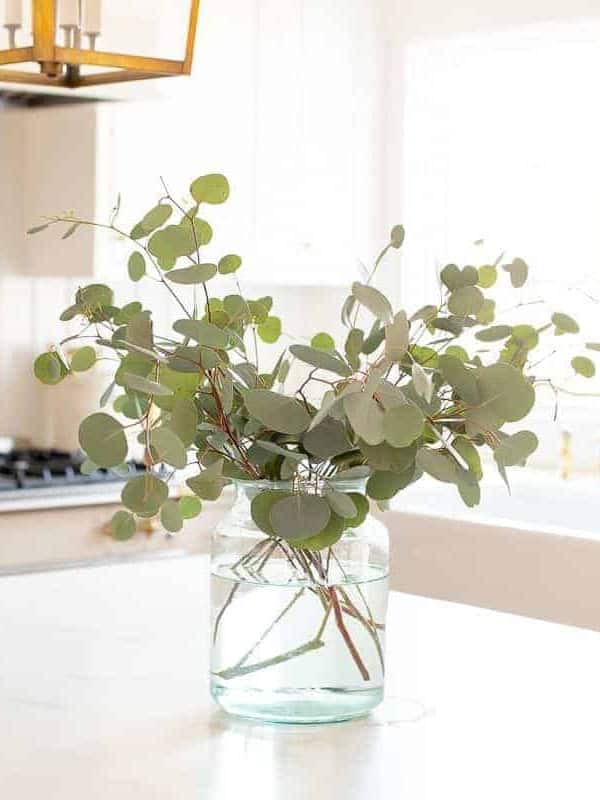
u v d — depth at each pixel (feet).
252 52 14.08
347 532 5.33
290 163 14.53
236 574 5.32
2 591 7.57
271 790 4.64
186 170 13.55
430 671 6.20
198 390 5.43
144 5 6.24
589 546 9.72
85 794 4.58
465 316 5.54
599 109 14.83
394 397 4.82
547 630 6.98
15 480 12.53
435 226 15.85
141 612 7.14
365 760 4.98
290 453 5.11
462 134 15.78
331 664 5.32
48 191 13.60
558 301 15.16
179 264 13.78
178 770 4.83
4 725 5.32
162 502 5.16
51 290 14.38
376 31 15.43
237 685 5.35
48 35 5.99
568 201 15.07
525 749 5.15
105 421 5.08
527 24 14.71
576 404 14.85
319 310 16.10
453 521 10.54
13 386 14.19
